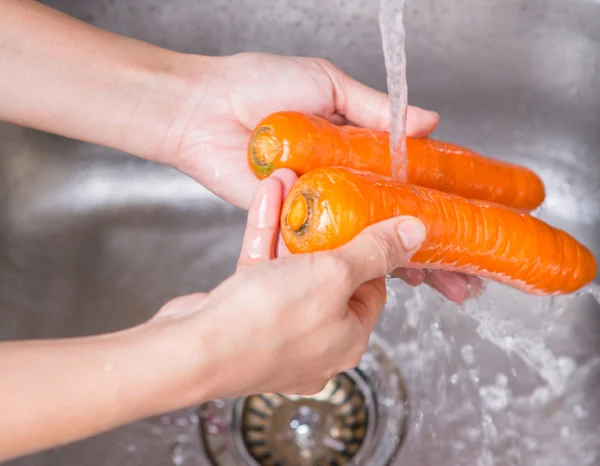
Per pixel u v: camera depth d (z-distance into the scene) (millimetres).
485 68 1018
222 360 499
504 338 927
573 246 773
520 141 1075
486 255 705
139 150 835
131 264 1036
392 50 656
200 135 817
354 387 891
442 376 904
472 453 841
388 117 814
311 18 994
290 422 865
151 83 792
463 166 812
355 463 833
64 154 1072
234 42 1018
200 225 1076
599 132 1021
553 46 974
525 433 854
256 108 816
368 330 608
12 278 1005
